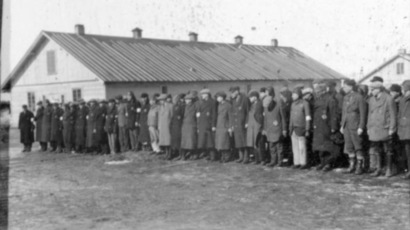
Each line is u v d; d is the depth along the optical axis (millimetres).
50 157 15203
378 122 8602
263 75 30781
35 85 27953
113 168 11711
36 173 11320
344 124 9211
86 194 8258
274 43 38062
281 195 7434
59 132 16922
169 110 13266
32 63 28016
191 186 8609
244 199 7258
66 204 7426
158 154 13945
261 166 10875
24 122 17547
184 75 26562
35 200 7840
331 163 9844
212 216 6223
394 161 8953
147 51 28562
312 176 9125
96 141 15352
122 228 5770
